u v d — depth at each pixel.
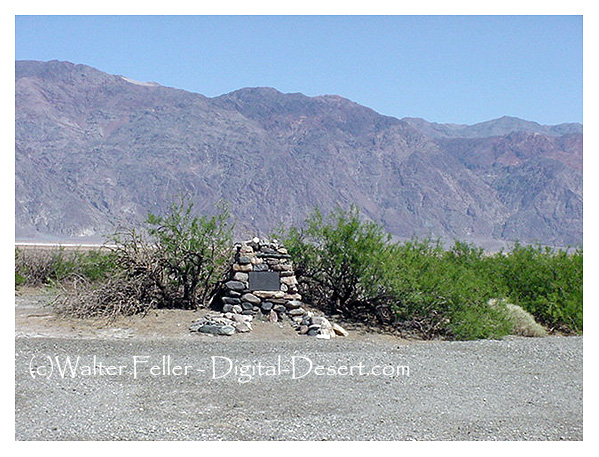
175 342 10.28
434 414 7.15
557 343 10.70
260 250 12.83
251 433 6.49
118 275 13.03
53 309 13.07
